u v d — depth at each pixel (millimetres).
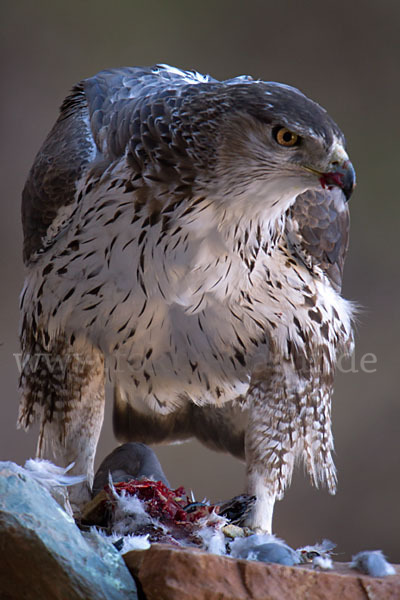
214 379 9242
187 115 7891
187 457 19641
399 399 21219
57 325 8875
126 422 10172
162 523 7102
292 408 9023
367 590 5602
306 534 20297
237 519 8227
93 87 9344
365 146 23219
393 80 23453
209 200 7965
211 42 23531
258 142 7781
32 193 9133
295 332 8938
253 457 8977
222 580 5527
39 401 9180
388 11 23422
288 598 5535
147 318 8656
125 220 8141
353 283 22266
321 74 23547
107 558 5684
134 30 23156
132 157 8039
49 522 5559
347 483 20688
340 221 9344
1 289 20984
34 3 22531
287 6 23578
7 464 5793
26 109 22344
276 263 8688
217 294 8516
